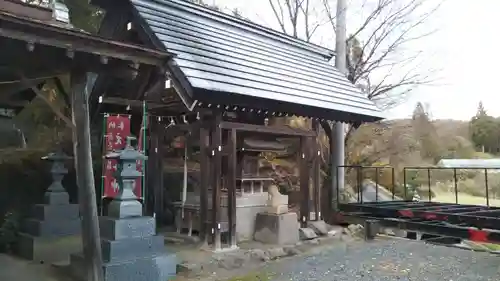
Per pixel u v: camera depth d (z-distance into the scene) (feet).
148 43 24.86
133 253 18.80
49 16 22.08
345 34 43.98
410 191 43.80
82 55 15.98
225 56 27.09
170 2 29.63
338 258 25.29
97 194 32.07
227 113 28.04
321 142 41.11
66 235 24.47
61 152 26.14
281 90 27.37
